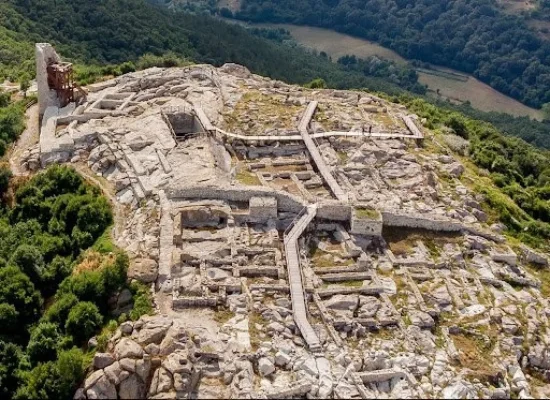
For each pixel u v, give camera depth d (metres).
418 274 52.00
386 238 55.59
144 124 69.69
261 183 60.84
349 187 61.78
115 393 38.84
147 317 43.75
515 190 71.75
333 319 45.94
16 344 45.69
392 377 42.03
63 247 53.97
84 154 66.00
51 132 68.69
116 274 47.03
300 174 63.19
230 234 53.34
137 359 39.62
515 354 46.03
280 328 44.38
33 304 48.53
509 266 56.12
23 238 55.19
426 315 47.47
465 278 52.69
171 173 60.31
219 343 42.34
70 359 40.03
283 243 52.72
